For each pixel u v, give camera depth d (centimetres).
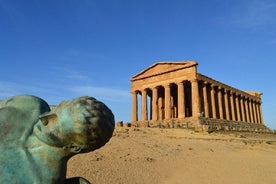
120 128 4262
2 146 172
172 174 1966
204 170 2134
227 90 7706
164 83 6975
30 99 195
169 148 2775
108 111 168
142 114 7206
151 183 1708
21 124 180
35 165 168
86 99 166
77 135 158
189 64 6525
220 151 2978
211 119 6519
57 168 170
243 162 2534
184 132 4316
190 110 7669
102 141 163
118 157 2186
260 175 2098
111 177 1684
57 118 162
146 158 2270
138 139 3069
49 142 167
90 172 1705
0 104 203
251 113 8988
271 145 3850
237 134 5016
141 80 7519
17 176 164
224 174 2066
